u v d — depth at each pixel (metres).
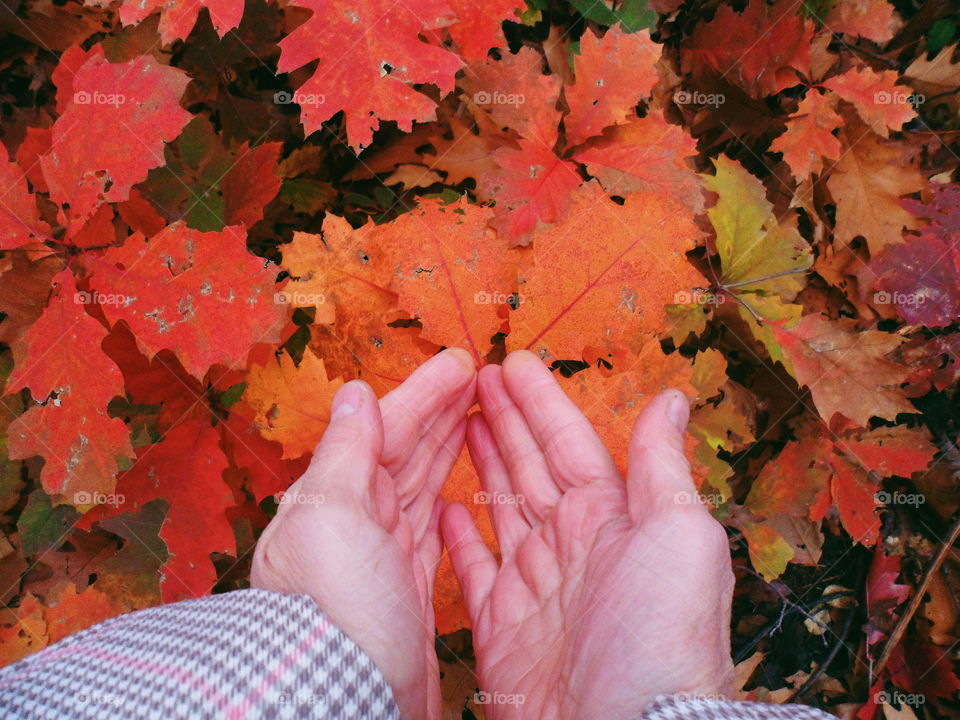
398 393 0.39
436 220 0.42
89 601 0.46
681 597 0.33
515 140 0.49
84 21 0.49
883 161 0.52
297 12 0.48
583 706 0.33
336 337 0.42
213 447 0.43
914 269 0.53
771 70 0.51
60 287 0.40
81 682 0.28
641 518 0.35
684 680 0.32
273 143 0.47
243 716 0.27
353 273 0.42
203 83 0.49
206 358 0.38
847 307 0.54
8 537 0.49
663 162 0.46
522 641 0.38
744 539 0.54
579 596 0.36
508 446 0.41
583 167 0.48
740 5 0.54
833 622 0.56
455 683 0.48
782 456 0.52
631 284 0.42
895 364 0.48
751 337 0.51
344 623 0.32
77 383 0.39
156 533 0.46
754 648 0.56
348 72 0.38
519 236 0.43
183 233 0.39
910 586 0.55
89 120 0.39
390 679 0.33
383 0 0.39
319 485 0.34
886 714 0.55
